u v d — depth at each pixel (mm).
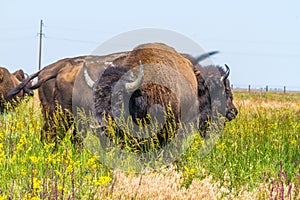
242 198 12305
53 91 19438
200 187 12289
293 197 11852
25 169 12703
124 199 11203
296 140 18516
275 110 28859
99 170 13375
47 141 17891
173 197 11656
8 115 18766
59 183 11766
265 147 17359
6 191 11344
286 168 16000
